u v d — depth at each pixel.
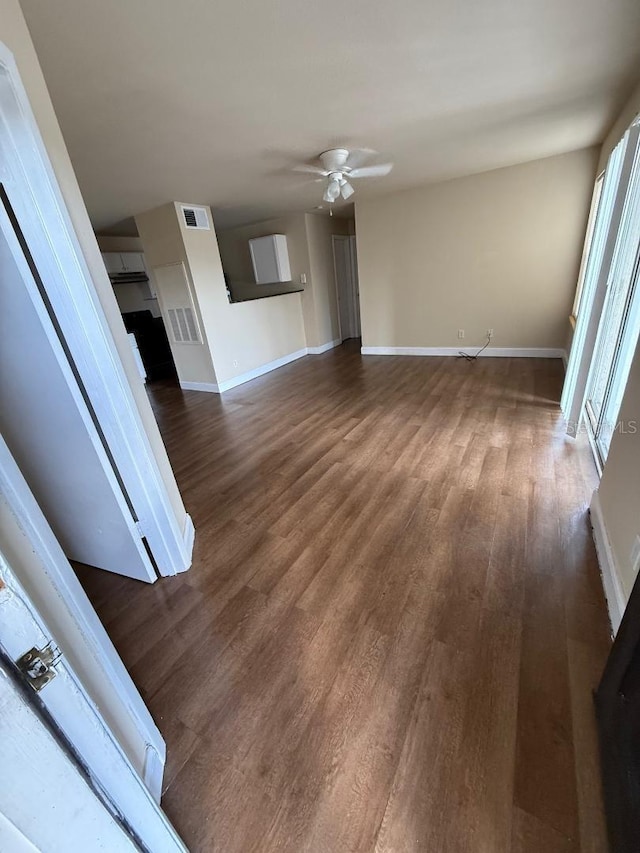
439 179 4.48
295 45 1.59
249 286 6.82
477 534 1.90
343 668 1.32
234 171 3.24
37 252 1.18
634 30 1.67
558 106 2.54
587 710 1.12
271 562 1.86
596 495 1.90
